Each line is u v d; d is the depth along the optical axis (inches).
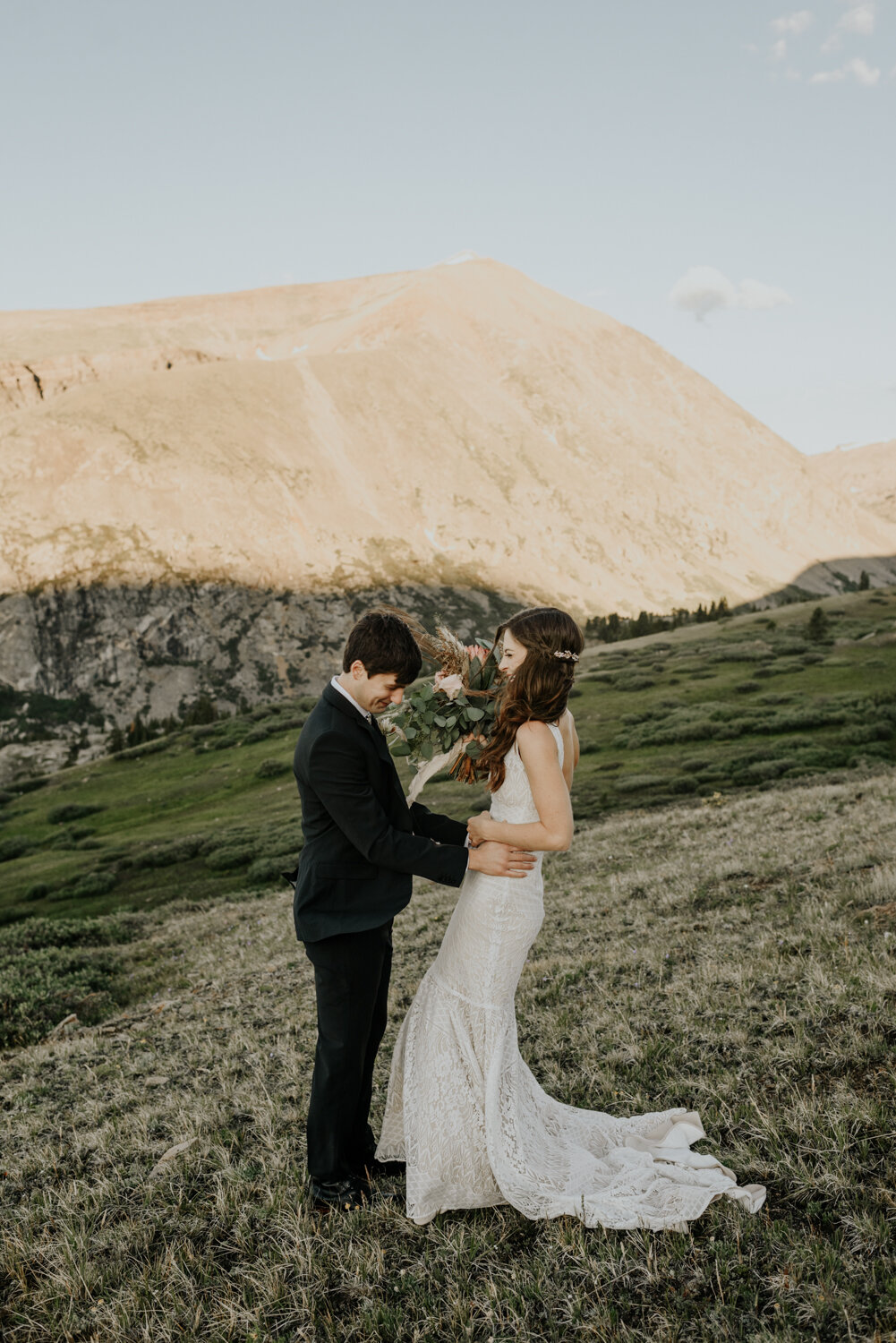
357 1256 119.0
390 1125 135.8
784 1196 117.3
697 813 791.1
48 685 6638.8
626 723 2230.6
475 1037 122.7
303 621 7711.6
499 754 120.4
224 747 3206.2
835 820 491.2
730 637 3430.1
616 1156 124.3
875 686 2239.2
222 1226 135.8
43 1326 118.0
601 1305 100.8
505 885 121.3
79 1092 231.1
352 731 121.6
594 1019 202.7
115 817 2507.4
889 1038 153.5
